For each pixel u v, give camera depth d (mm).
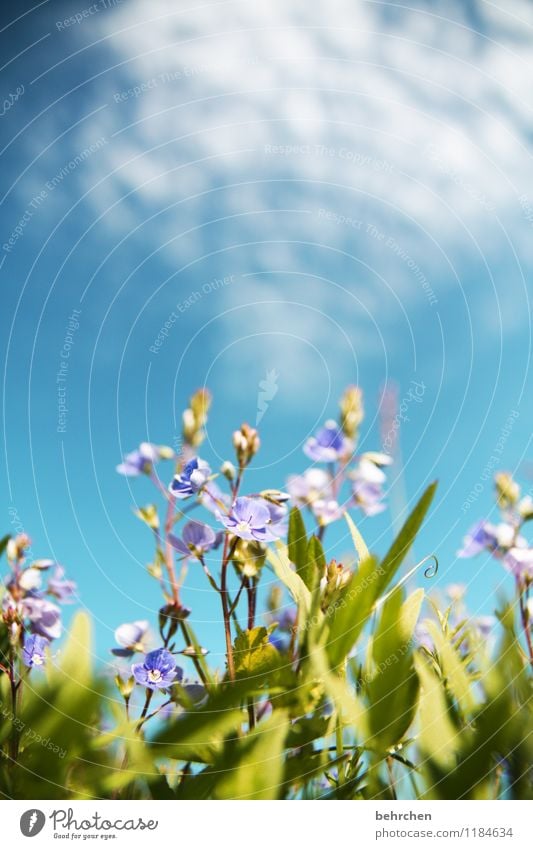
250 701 136
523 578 149
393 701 128
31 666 140
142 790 134
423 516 136
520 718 124
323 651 131
